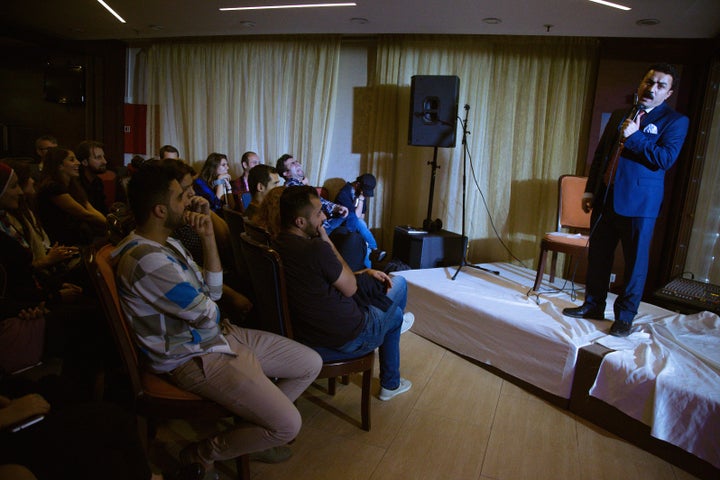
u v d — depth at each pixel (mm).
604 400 2168
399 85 4766
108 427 1221
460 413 2248
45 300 1891
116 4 4020
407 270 3910
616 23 3527
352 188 4152
